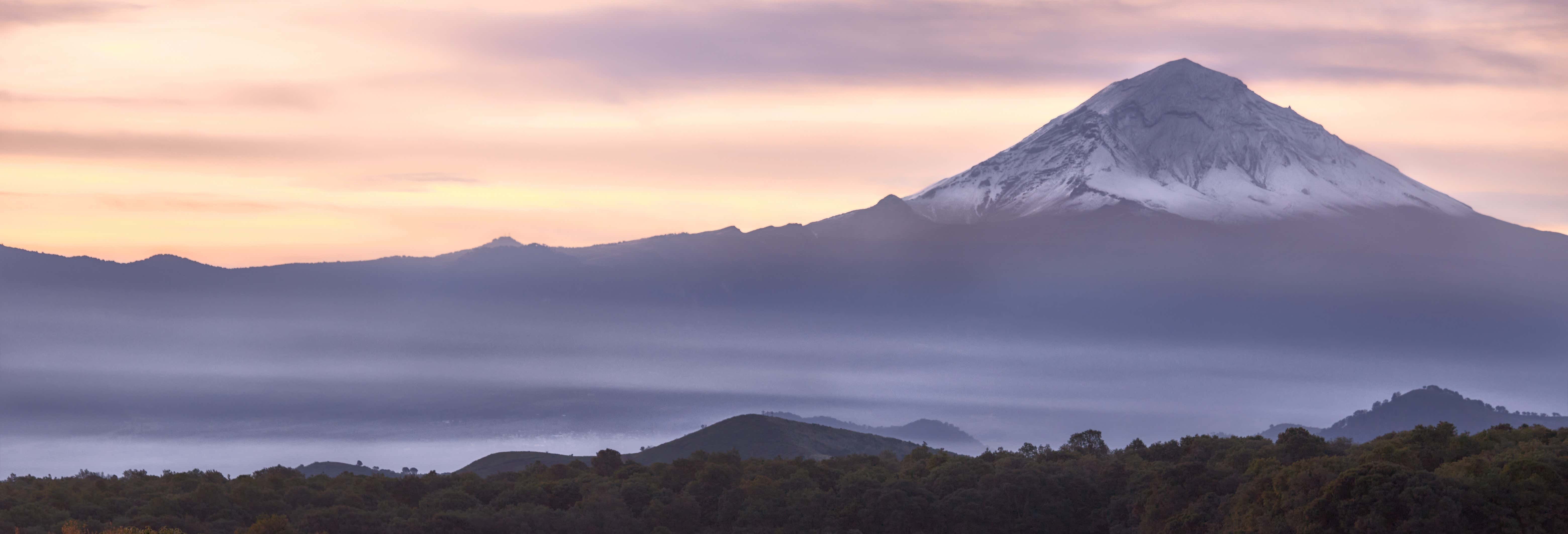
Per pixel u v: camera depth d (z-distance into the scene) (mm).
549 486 178250
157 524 145250
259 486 170250
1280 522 126000
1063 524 160625
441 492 170750
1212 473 148125
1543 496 118500
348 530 149125
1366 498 117750
